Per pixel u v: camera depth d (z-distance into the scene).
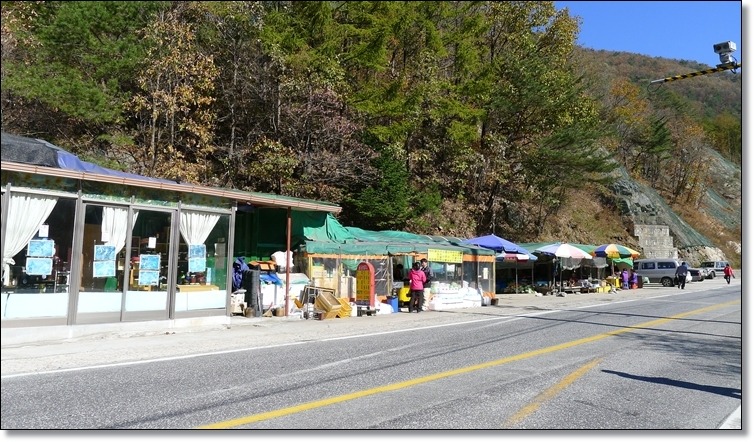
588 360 9.55
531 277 33.38
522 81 33.69
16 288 10.41
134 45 18.22
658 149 70.69
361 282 17.88
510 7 36.38
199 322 13.52
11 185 10.41
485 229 36.78
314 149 24.67
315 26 24.09
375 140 26.52
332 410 6.22
